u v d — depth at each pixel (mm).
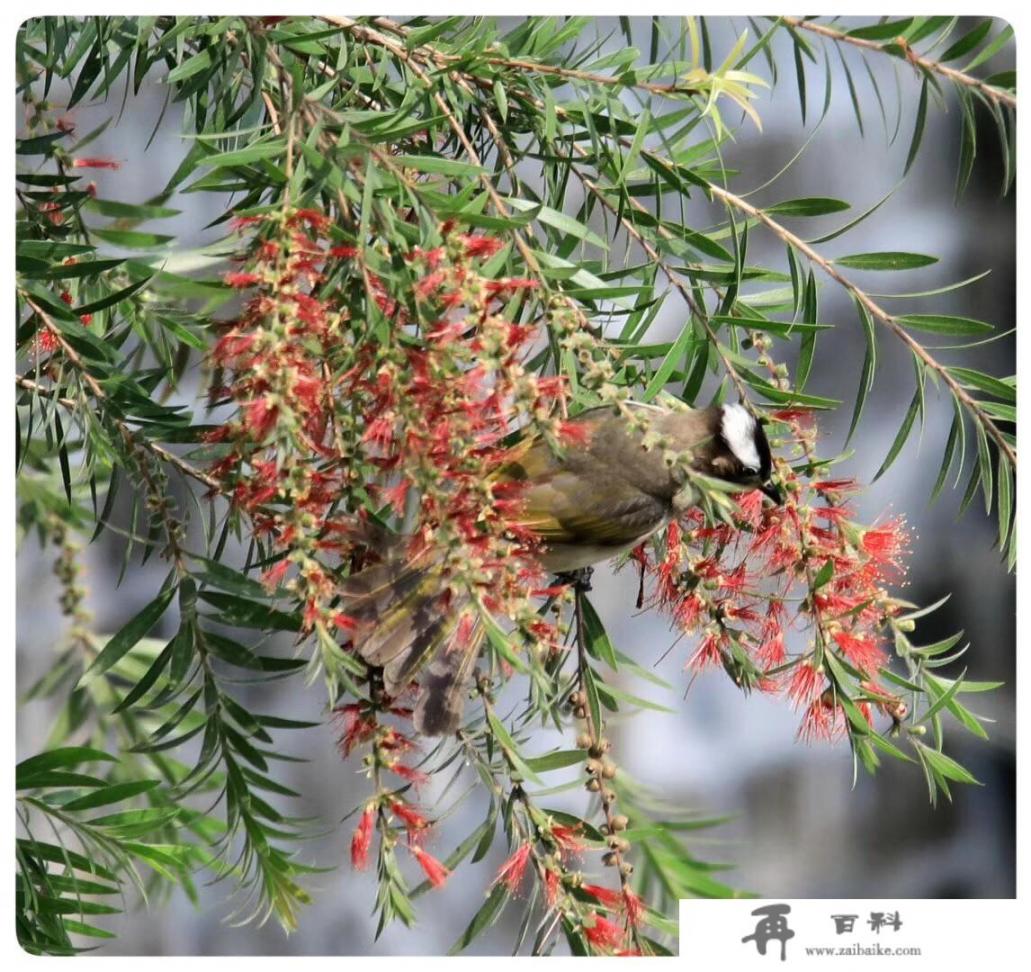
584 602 5949
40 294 5668
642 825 7559
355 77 5855
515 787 5402
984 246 14234
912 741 5664
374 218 4809
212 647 5617
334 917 12523
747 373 5984
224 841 5977
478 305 4547
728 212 5859
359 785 12961
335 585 4781
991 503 6121
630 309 5758
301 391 4539
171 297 7305
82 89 6141
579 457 6305
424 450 4473
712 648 5824
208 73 5734
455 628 5074
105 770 8422
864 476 14000
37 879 5820
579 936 5352
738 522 5965
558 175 6172
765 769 14086
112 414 5684
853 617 5719
